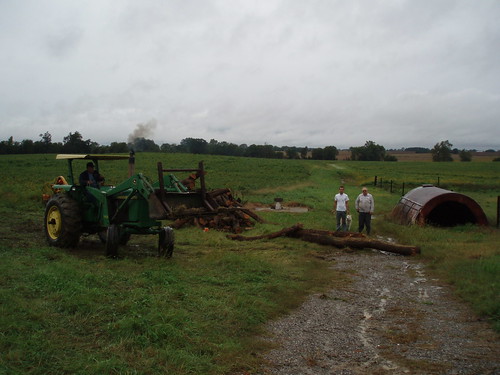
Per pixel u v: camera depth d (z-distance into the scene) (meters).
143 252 10.41
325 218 18.55
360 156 130.50
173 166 51.94
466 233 14.95
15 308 5.43
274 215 18.64
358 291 8.12
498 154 168.25
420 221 16.05
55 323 5.20
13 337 4.66
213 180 40.19
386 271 9.86
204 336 5.37
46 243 10.59
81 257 9.26
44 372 4.15
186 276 8.02
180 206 8.95
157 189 9.06
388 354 5.27
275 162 73.44
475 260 10.02
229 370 4.64
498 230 15.83
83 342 4.85
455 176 56.56
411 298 7.76
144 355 4.66
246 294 7.16
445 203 19.61
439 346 5.56
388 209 23.22
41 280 6.63
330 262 10.64
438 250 11.64
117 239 9.29
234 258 9.62
